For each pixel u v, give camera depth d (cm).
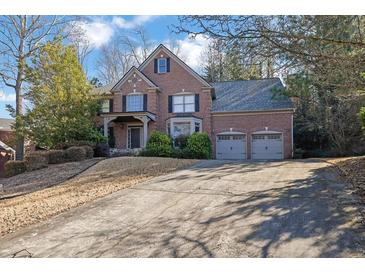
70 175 1251
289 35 563
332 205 607
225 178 950
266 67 633
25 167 1572
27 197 898
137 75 2217
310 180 861
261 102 2103
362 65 595
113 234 522
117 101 2242
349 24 564
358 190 696
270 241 460
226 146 2094
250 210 608
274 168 1134
